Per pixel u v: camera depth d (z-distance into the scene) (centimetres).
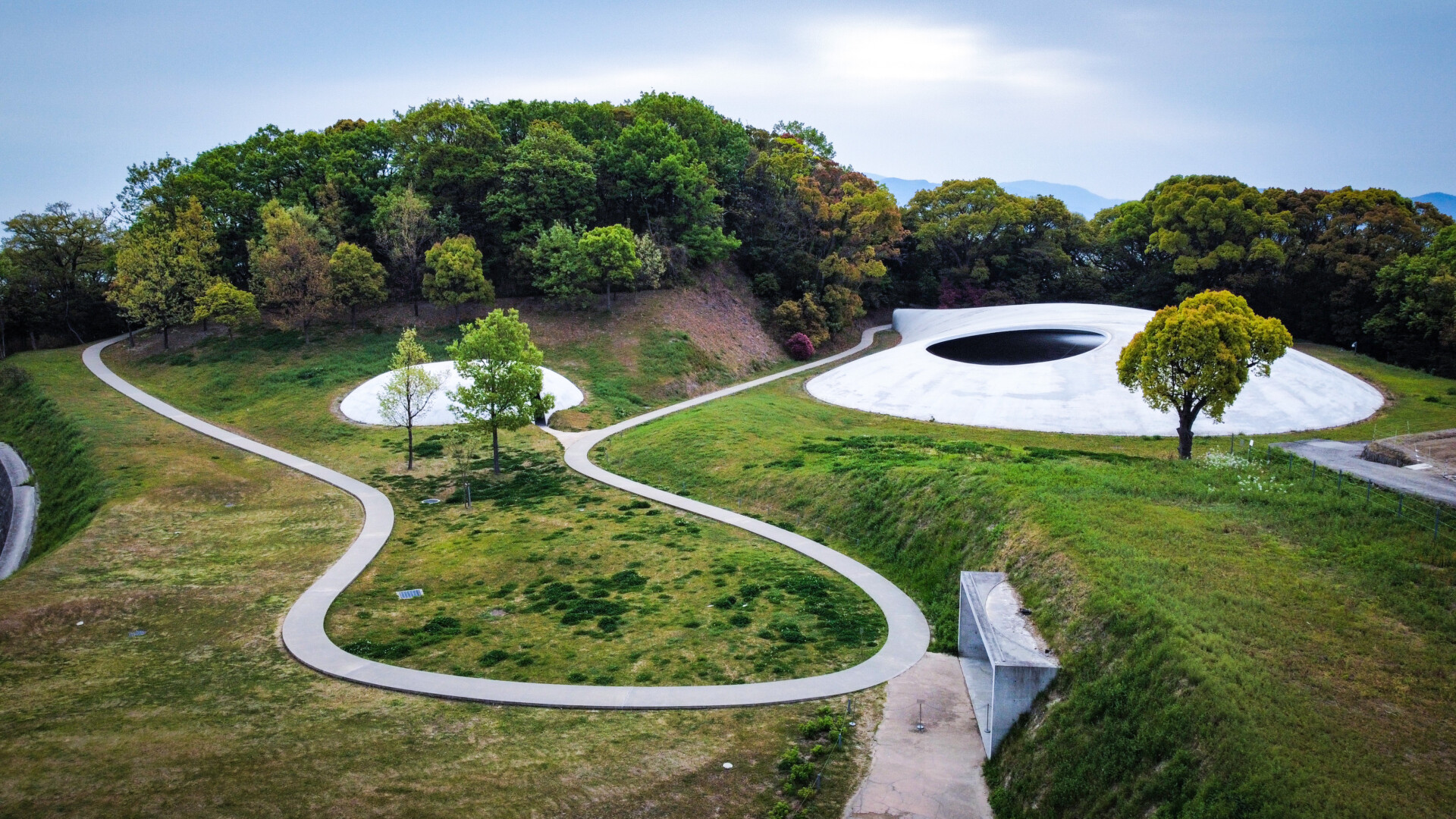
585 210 7738
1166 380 3719
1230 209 7475
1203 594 2086
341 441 5241
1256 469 3247
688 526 3659
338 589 3047
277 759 1897
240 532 3775
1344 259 7200
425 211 7250
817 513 3672
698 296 7969
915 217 9956
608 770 1869
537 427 5478
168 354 7019
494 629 2694
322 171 7925
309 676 2367
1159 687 1752
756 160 9175
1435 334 6656
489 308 7425
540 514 3916
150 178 8350
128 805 1705
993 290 9244
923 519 3219
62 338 7994
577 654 2473
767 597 2856
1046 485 3075
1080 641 2025
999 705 1969
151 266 6975
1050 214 9406
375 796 1753
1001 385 5106
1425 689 1691
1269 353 3759
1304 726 1580
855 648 2484
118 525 3778
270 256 6806
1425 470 3102
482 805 1731
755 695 2208
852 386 5831
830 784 1844
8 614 2723
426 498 4272
